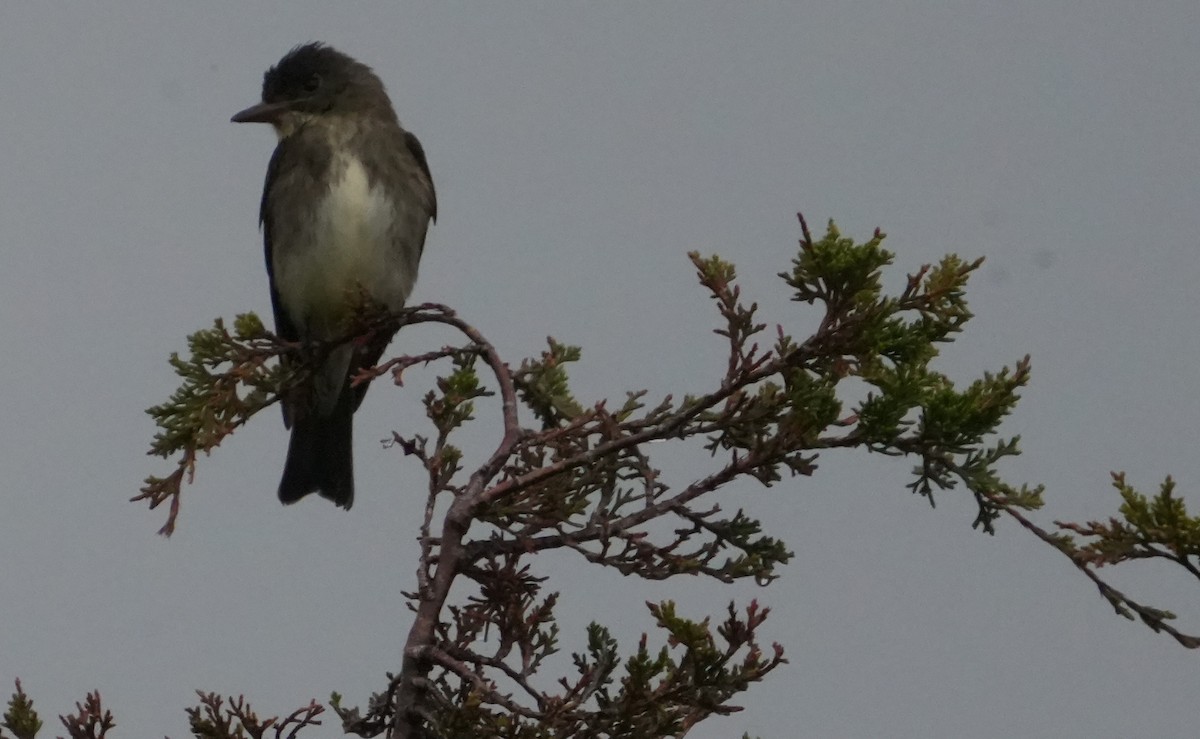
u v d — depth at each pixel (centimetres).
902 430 764
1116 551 717
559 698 718
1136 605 718
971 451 773
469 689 765
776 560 787
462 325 951
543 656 786
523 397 964
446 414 835
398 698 736
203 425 876
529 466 826
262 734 804
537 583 793
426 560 778
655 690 717
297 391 961
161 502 861
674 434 778
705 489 779
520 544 776
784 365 770
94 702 798
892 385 747
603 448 776
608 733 722
